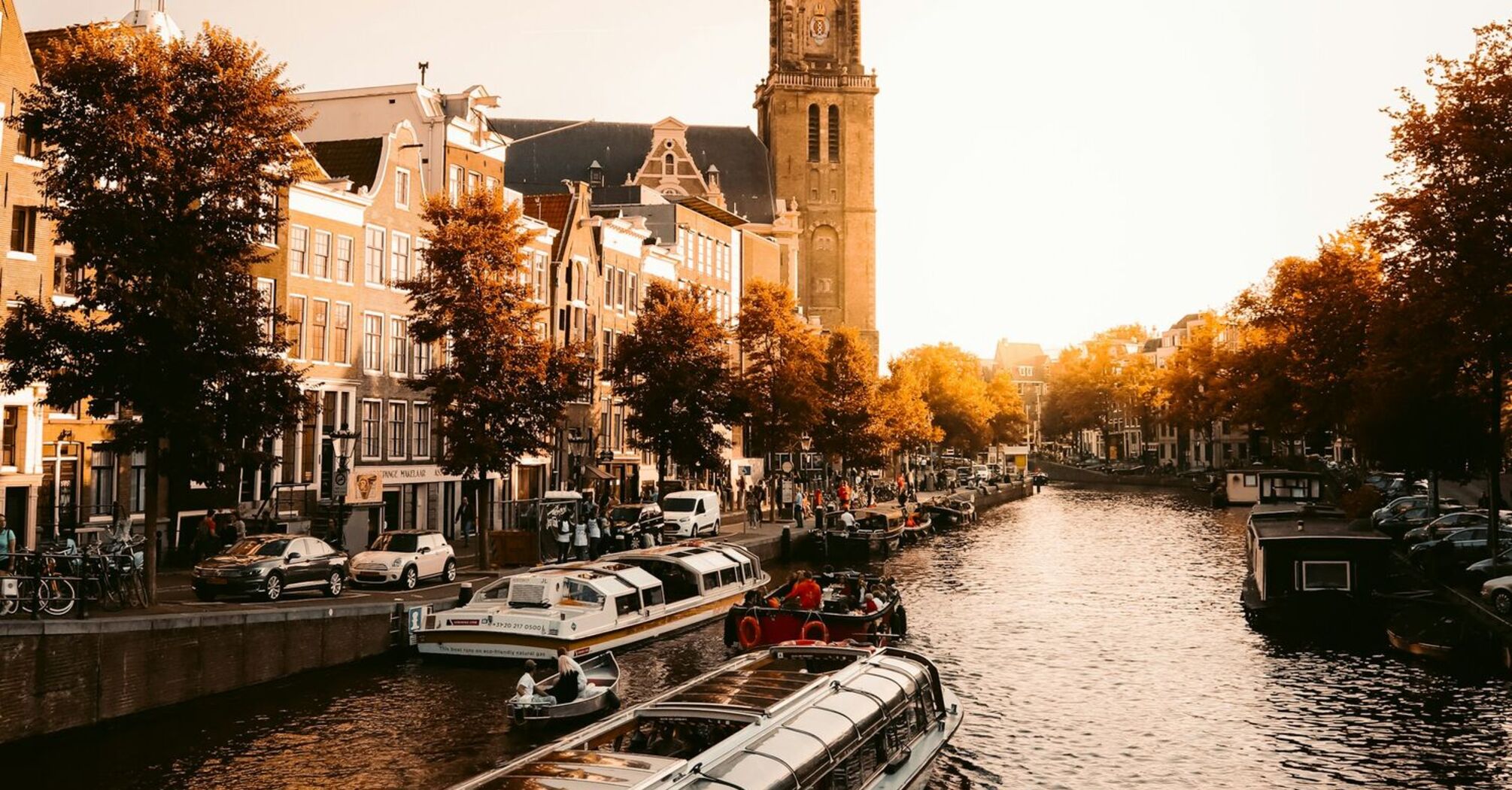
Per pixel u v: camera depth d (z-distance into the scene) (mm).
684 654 33281
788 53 143000
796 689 20219
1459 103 40125
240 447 29156
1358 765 23672
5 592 23844
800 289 142375
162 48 29141
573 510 51688
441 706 26234
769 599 34312
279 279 45562
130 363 27594
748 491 68875
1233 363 81375
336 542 43094
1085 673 32031
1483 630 33750
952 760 24109
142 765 21891
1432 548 44844
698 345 57500
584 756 15828
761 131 151125
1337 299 64250
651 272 78688
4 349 27297
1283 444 122750
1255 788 22406
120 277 27453
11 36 35500
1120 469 162750
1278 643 36500
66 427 37219
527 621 29922
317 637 28781
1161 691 29875
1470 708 27812
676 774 15016
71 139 27609
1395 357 43312
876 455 88188
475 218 41281
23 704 21969
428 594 34531
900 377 118312
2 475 34750
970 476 121562
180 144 28594
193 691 25594
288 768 21953
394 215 52531
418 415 53750
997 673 32062
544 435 43000
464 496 56344
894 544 64500
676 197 102438
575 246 66312
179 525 41094
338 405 48625
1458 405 49656
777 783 15797
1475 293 39531
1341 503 71500
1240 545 66750
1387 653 34750
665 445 57688
